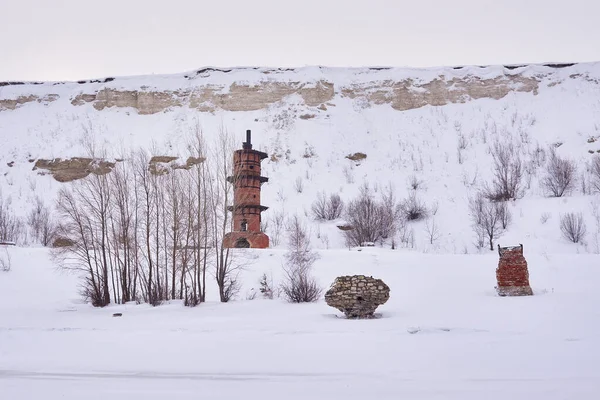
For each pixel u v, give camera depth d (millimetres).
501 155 80000
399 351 16234
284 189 82000
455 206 73625
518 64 112000
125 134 98125
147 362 15773
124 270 35219
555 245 59062
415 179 81062
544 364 14094
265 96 104812
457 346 16641
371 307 23734
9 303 33250
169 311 29266
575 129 87812
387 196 76125
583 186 70500
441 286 32688
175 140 93875
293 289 31938
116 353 17266
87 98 109750
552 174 74062
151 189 43844
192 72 115000
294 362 15297
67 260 42938
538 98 102688
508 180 74688
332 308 28078
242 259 41562
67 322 25266
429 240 65875
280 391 12258
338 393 11969
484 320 21422
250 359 15883
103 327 23078
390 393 11859
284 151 91312
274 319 24578
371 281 23906
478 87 106125
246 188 51500
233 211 37750
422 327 19375
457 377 13070
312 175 85688
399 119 102000
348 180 83812
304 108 101875
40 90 113000
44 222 66938
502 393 11617
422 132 97000
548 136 87938
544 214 65500
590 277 32844
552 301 25469
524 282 28219
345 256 42438
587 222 62031
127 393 12273
